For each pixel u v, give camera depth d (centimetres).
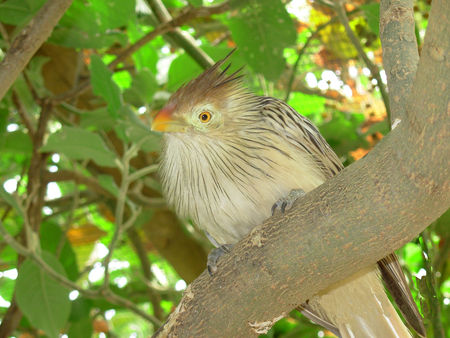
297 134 675
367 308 681
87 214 1312
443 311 931
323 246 454
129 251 1372
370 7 812
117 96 795
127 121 801
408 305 637
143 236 1319
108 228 1492
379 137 1000
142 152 1082
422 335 635
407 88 477
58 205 1170
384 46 507
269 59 898
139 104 1055
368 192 428
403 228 428
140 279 1175
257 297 493
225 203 671
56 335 848
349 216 438
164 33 919
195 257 1091
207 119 668
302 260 465
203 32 1130
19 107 997
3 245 1095
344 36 1006
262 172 652
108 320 1387
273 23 876
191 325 520
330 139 1012
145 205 1037
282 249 472
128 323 1545
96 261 1301
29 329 1102
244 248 497
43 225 1090
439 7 347
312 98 1272
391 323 680
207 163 673
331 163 718
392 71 491
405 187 411
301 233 461
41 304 850
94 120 919
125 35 955
